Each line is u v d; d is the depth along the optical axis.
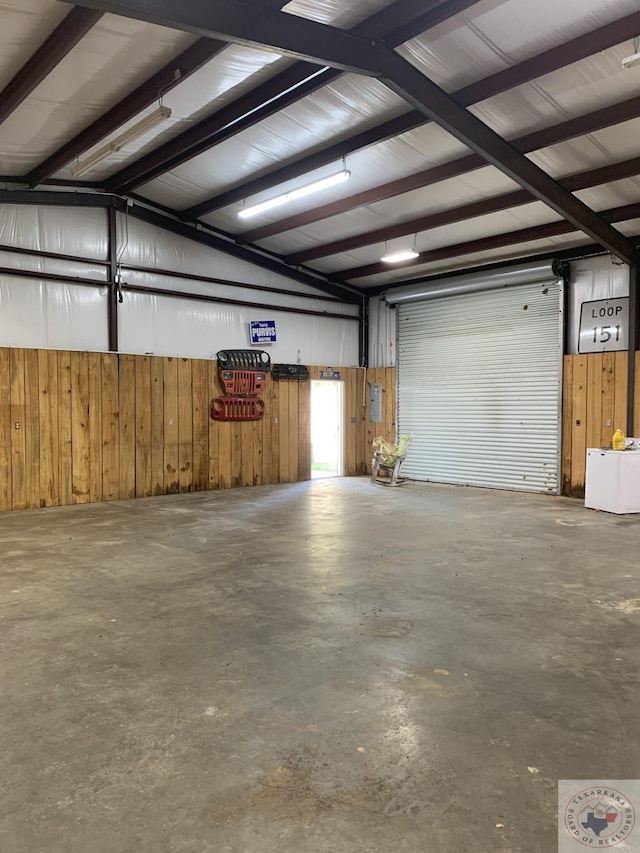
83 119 5.30
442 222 7.18
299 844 1.55
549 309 7.98
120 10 2.96
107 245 7.50
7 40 3.99
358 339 10.58
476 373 8.88
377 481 9.45
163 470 7.93
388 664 2.64
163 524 5.85
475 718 2.19
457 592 3.66
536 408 8.13
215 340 8.59
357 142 5.63
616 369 7.34
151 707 2.26
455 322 9.15
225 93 5.08
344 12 4.03
